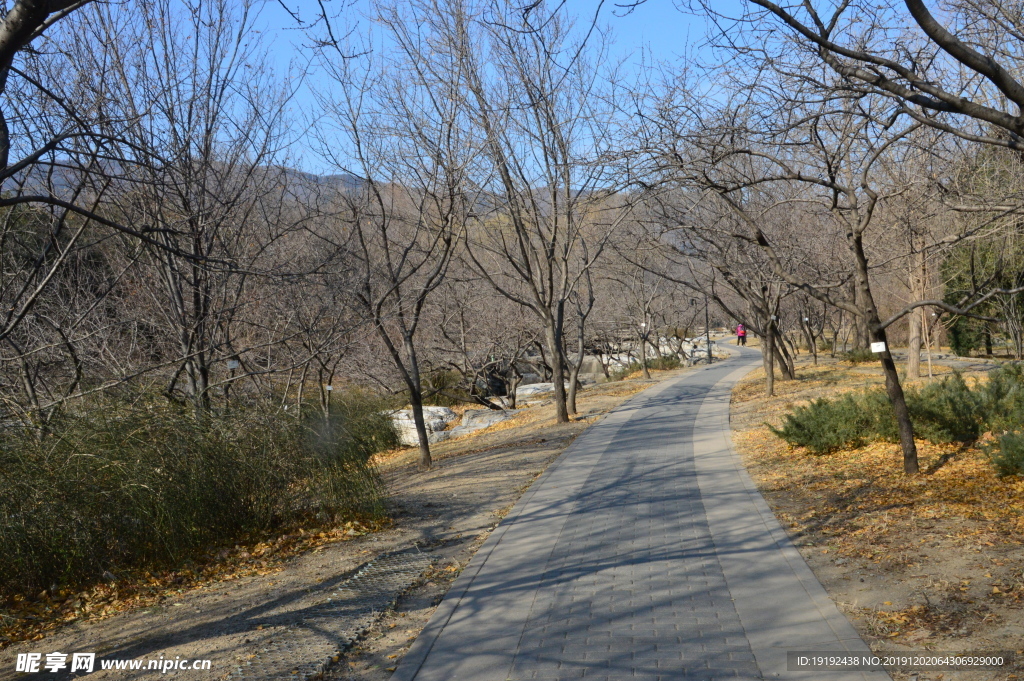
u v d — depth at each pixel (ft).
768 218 55.52
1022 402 39.09
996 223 32.96
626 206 38.11
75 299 35.68
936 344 131.64
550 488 38.58
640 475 40.16
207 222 34.17
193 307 36.27
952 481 31.01
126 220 34.55
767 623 18.75
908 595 19.67
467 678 16.92
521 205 66.08
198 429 32.27
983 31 26.86
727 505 32.12
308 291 40.98
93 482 27.40
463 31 52.85
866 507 29.17
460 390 101.19
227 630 21.49
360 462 35.94
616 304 124.67
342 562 28.04
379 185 55.72
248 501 32.94
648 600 21.12
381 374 73.20
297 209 46.24
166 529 28.58
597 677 16.42
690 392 84.99
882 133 29.32
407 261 58.29
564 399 67.67
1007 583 19.57
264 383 43.80
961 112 18.34
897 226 41.09
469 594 22.86
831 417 41.91
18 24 14.38
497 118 56.13
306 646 19.57
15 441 26.86
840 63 21.86
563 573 24.18
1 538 24.49
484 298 88.17
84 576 26.30
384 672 17.75
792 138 32.17
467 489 40.86
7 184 33.45
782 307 112.98
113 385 29.09
